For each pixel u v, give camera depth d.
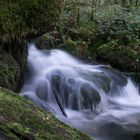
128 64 7.96
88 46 8.49
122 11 9.73
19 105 2.34
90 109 5.87
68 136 2.29
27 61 5.77
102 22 9.16
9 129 1.98
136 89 7.46
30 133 2.03
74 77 6.39
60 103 5.60
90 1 10.73
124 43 8.52
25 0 4.10
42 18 4.21
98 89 6.28
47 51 7.41
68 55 7.78
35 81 5.85
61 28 8.28
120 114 5.84
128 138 4.69
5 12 3.95
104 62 8.15
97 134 4.77
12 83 4.52
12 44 4.59
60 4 4.42
